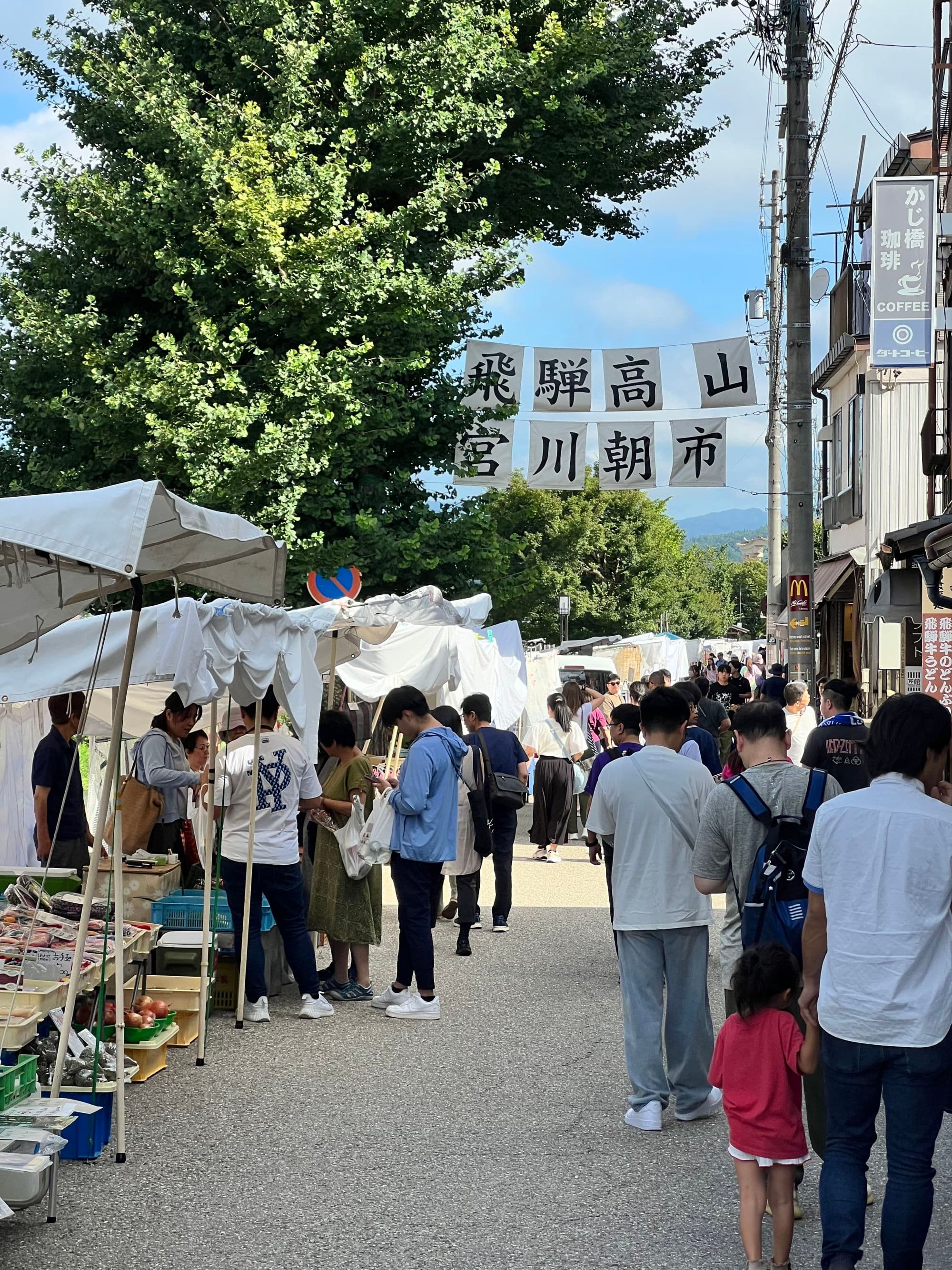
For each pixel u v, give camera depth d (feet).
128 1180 19.08
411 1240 16.84
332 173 61.77
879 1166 19.95
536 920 41.93
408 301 63.31
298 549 62.34
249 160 60.49
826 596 95.50
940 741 14.17
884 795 14.07
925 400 85.15
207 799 31.35
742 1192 15.71
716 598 321.73
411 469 69.67
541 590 185.98
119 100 63.62
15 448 69.15
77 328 62.18
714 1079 15.99
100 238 63.46
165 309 64.95
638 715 32.78
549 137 70.23
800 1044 15.55
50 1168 17.30
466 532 66.39
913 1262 13.48
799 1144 15.55
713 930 38.78
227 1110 22.54
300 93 62.69
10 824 37.29
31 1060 19.07
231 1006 30.25
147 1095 23.52
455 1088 23.91
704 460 59.72
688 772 22.08
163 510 18.17
